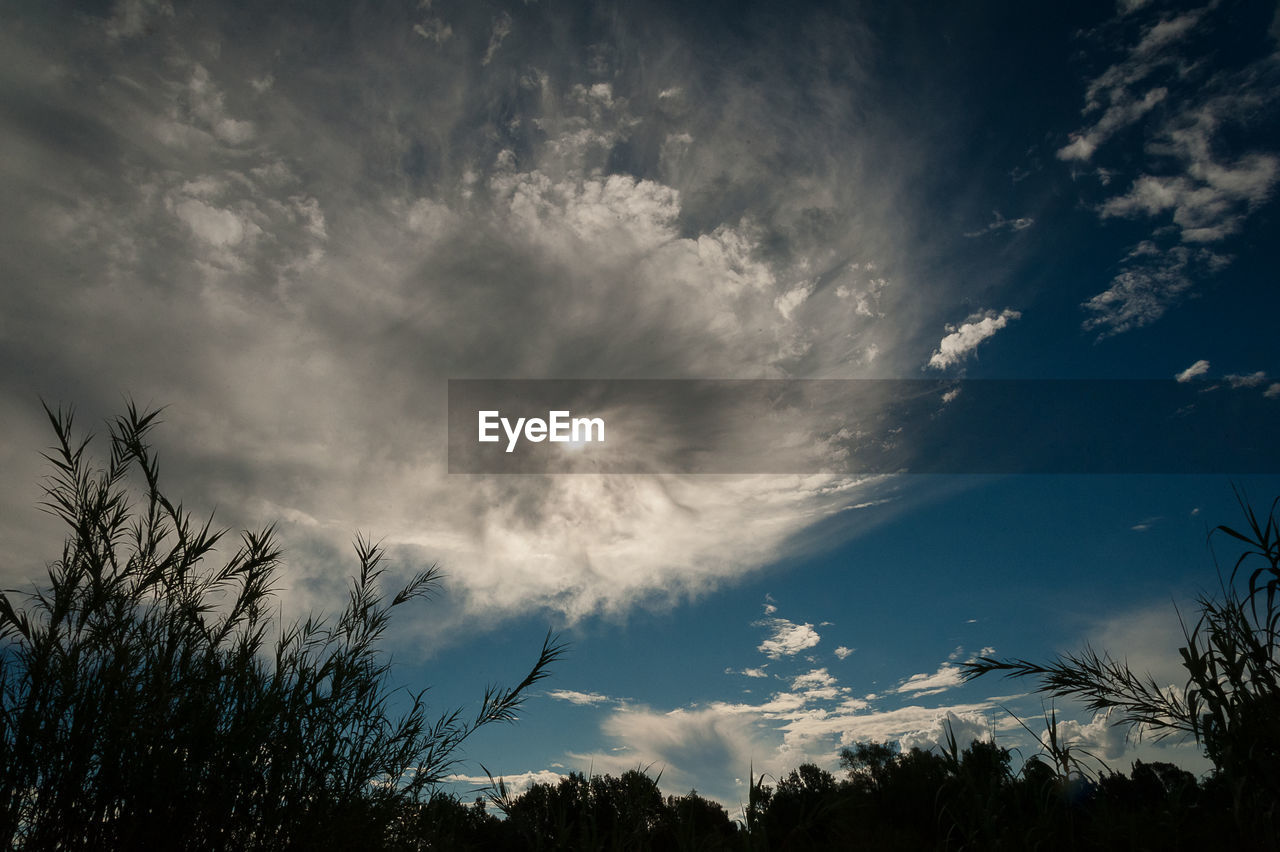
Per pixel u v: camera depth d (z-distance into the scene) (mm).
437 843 2508
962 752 2834
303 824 2197
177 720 1999
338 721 2469
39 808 1789
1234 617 2236
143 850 1874
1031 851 2354
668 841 2357
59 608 1975
